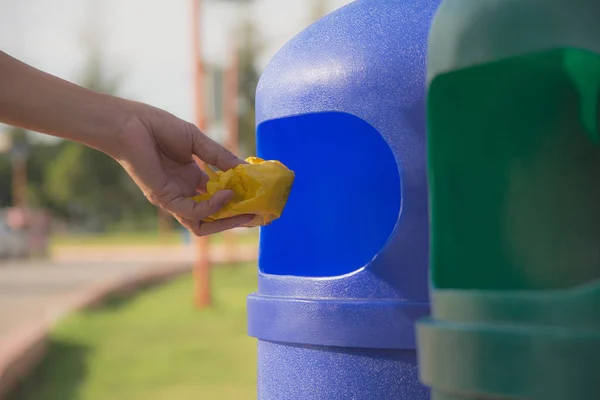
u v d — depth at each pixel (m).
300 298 1.20
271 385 1.25
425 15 1.18
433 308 0.76
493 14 0.70
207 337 5.58
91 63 30.25
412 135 1.12
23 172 34.69
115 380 4.18
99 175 34.22
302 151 1.33
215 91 8.78
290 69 1.26
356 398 1.13
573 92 0.82
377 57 1.16
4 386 3.96
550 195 0.82
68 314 6.89
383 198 1.22
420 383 1.10
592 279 0.81
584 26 0.67
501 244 0.80
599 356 0.63
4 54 1.20
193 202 1.17
